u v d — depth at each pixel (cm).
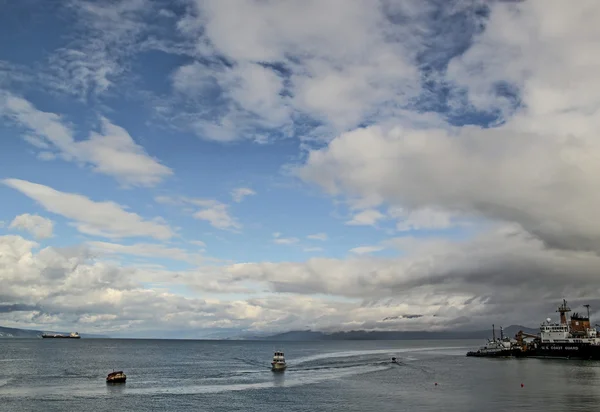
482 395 11219
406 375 16350
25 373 16738
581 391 11744
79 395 11406
